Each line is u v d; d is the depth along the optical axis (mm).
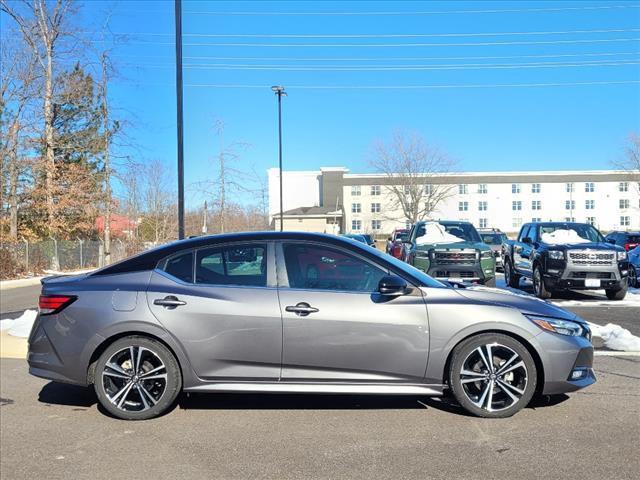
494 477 3803
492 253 12430
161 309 4855
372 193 72688
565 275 12305
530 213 73375
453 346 4801
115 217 37625
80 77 30656
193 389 4887
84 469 4031
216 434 4660
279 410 5246
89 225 32750
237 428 4793
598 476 3797
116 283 5004
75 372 4938
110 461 4160
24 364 7055
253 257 5047
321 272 5000
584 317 10375
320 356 4797
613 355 7203
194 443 4477
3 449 4402
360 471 3926
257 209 28219
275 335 4805
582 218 73062
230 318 4824
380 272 4996
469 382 4852
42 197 31031
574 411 5082
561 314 4965
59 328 4949
